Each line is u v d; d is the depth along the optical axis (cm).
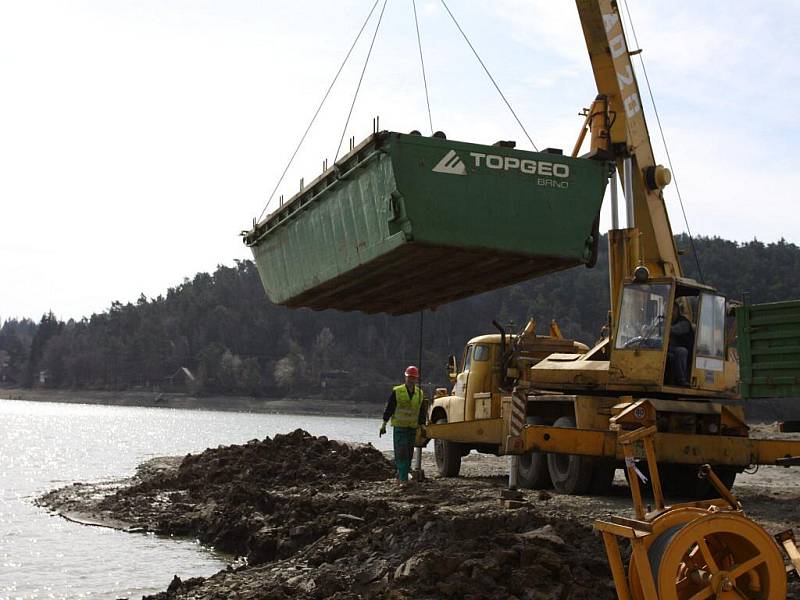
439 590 803
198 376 16575
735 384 1398
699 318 1348
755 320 1109
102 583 1110
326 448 2008
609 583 804
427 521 988
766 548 620
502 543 880
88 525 1559
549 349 1661
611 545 654
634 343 1325
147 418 10138
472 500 1240
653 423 678
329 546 1030
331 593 876
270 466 1836
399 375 16525
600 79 1466
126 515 1634
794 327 1065
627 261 1433
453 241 888
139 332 18250
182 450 4122
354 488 1538
